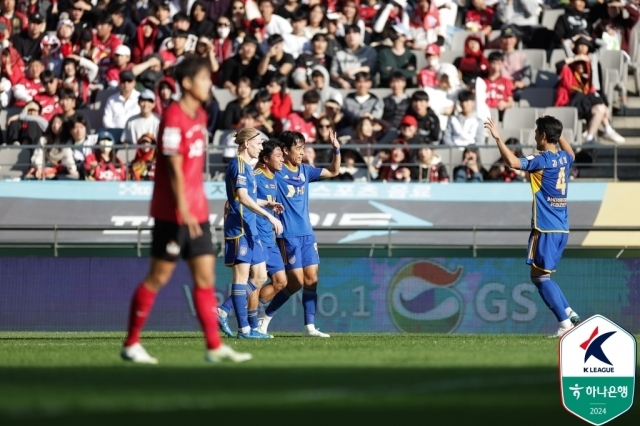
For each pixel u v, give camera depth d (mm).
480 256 64250
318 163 67938
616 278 55531
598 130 73500
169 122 27562
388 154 68625
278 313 55562
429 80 75312
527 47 81250
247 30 79375
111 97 74000
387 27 79562
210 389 23266
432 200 65250
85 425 18234
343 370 27594
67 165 69625
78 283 57594
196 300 29047
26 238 64438
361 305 55969
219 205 65000
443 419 19672
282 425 18656
